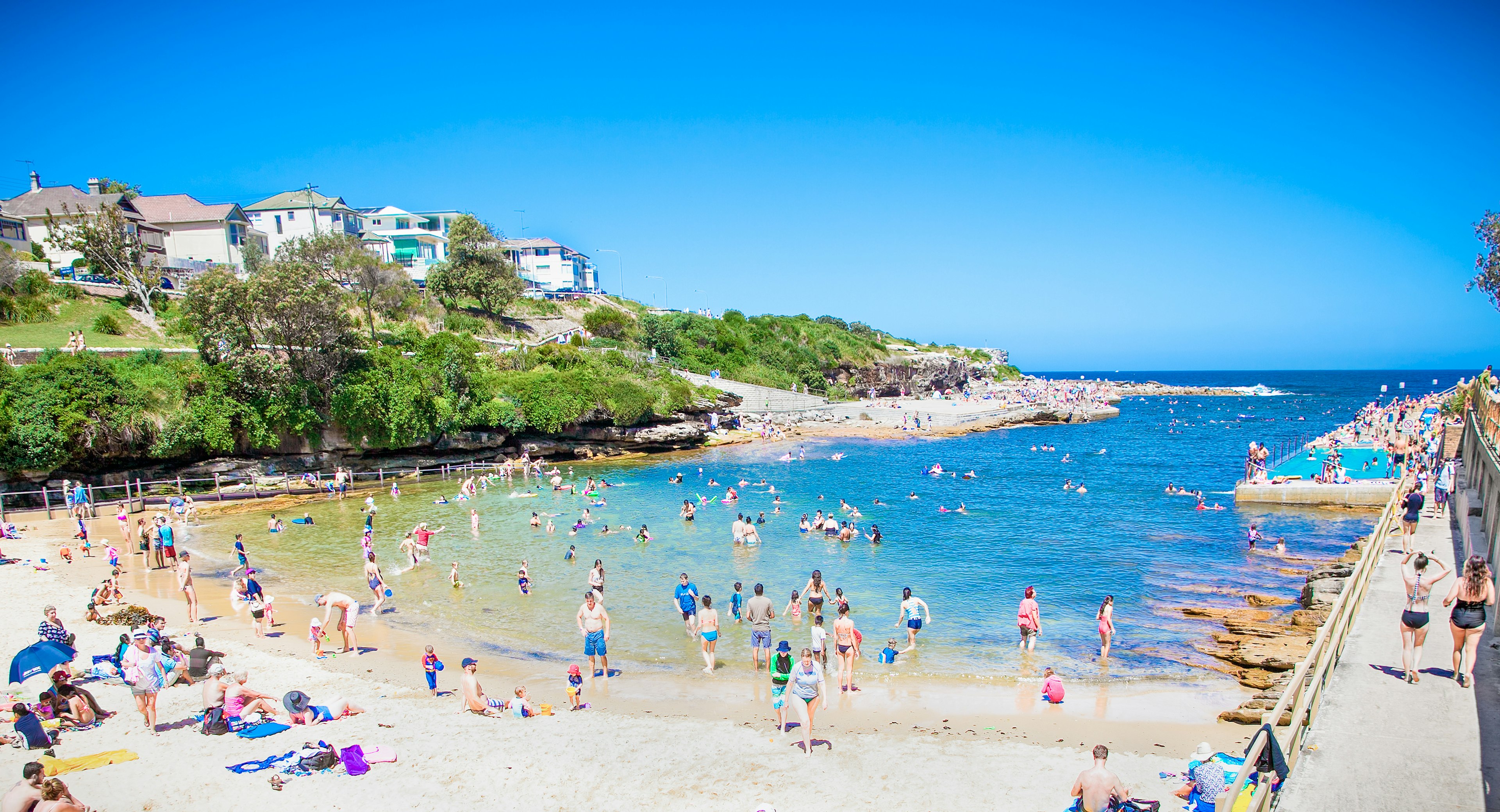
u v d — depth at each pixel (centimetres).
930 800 1184
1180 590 2588
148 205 7600
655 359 8400
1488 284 2847
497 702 1653
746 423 8088
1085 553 3111
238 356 4538
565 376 6216
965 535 3462
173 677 1697
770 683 1817
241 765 1298
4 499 3784
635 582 2720
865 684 1794
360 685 1769
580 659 1994
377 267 6775
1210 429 9175
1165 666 1892
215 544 3319
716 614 1912
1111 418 10806
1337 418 11150
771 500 4447
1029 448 7094
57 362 4016
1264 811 900
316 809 1163
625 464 6025
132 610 2167
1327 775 1030
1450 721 1162
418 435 5281
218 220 7362
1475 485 2819
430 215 11456
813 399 8881
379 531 3591
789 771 1298
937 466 5472
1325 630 1212
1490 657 1383
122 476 4169
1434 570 2025
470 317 7781
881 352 12631
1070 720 1557
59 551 3009
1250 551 3131
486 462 5806
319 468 4900
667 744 1419
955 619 2289
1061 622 2256
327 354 4912
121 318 5434
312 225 8931
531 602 2486
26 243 6462
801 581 2717
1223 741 1433
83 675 1711
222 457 4547
